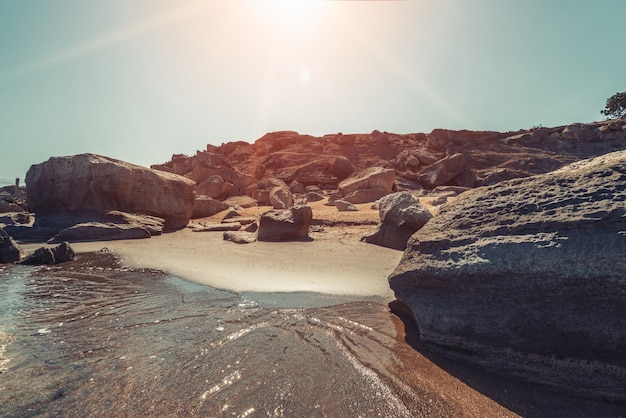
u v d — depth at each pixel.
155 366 4.29
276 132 56.56
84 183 17.67
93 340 5.06
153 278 8.70
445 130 49.56
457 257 5.00
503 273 4.43
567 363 3.95
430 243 5.58
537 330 4.17
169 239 15.53
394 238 12.25
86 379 4.00
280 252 11.81
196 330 5.41
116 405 3.52
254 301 6.82
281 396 3.66
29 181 19.45
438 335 4.86
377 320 5.93
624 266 3.68
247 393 3.71
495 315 4.48
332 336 5.23
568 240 4.17
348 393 3.74
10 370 4.21
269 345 4.89
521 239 4.55
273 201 25.14
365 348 4.88
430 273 5.13
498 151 44.06
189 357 4.52
